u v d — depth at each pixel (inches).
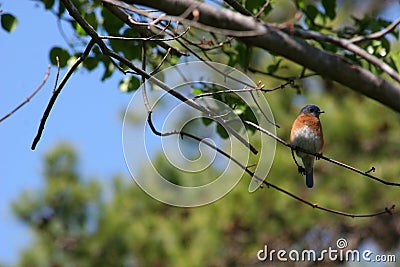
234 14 352.8
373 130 645.3
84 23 310.7
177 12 346.9
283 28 335.3
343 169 637.9
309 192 637.9
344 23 546.6
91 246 604.4
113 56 315.9
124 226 621.0
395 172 626.8
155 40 325.1
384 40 411.8
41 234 613.0
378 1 439.5
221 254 629.6
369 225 637.9
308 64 364.8
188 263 606.2
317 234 641.0
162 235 625.9
